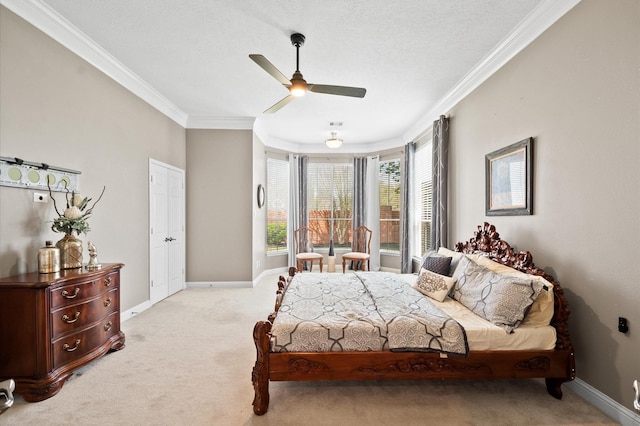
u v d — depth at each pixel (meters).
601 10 1.84
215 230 4.89
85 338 2.31
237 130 4.89
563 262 2.14
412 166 5.36
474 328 1.98
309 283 3.08
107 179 3.15
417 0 2.15
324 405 1.92
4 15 2.14
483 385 2.15
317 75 3.28
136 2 2.20
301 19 2.37
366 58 2.94
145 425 1.74
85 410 1.86
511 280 2.12
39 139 2.40
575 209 2.04
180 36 2.63
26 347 1.97
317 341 1.92
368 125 5.14
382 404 1.93
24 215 2.29
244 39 2.66
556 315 1.98
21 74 2.25
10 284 1.95
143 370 2.34
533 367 1.93
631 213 1.69
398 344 1.92
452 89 3.62
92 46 2.77
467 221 3.48
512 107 2.68
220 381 2.19
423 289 2.75
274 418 1.80
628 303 1.71
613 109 1.78
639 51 1.64
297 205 6.25
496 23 2.40
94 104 2.96
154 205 3.99
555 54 2.19
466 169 3.50
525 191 2.49
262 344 1.83
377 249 6.23
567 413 1.85
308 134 5.73
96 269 2.44
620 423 1.75
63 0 2.19
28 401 1.94
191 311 3.72
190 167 4.84
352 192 6.46
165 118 4.24
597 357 1.90
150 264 3.91
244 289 4.77
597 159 1.88
